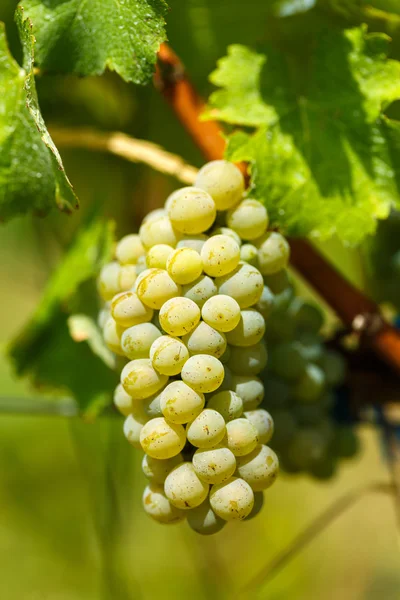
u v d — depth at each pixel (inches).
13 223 34.3
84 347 23.9
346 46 20.4
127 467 28.3
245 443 17.6
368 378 23.4
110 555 27.1
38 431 39.2
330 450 23.1
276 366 21.0
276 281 19.7
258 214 18.8
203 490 17.6
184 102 22.0
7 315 44.8
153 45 18.7
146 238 18.8
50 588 36.2
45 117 26.1
